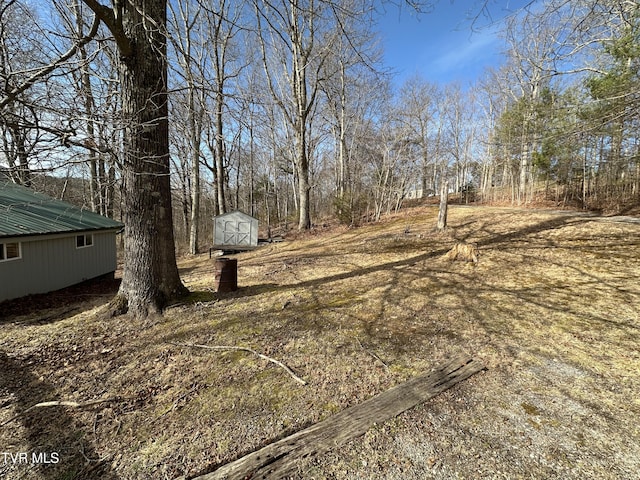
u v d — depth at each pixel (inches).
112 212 451.8
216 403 93.9
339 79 671.1
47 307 224.2
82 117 121.0
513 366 108.2
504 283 200.2
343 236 480.7
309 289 213.9
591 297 166.9
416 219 535.5
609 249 243.0
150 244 164.7
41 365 120.3
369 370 109.4
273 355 122.6
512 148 439.5
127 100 148.4
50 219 299.3
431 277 223.3
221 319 160.1
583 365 107.0
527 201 655.8
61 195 201.9
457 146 1094.4
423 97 843.4
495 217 443.8
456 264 252.7
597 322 138.8
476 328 140.4
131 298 164.1
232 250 506.9
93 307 209.9
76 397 99.7
